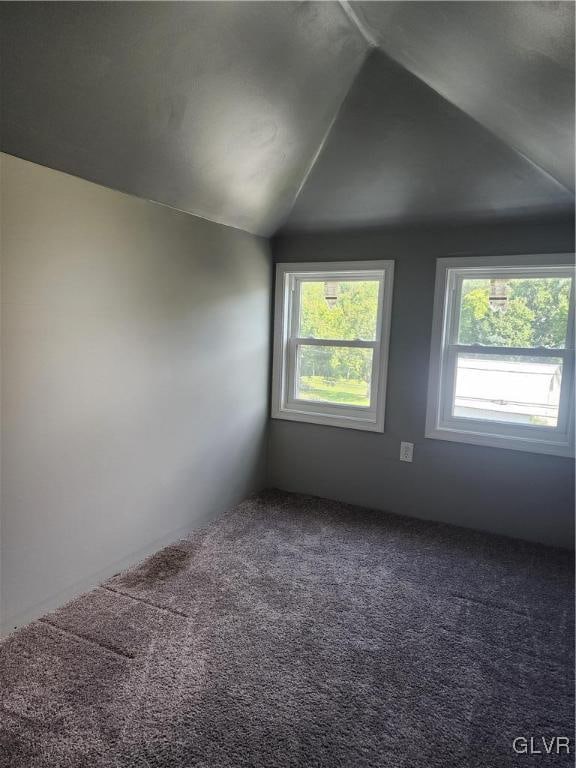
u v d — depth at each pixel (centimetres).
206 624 202
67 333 202
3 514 184
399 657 187
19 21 138
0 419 180
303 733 151
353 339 337
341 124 239
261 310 337
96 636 192
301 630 201
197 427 286
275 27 170
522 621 211
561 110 158
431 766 141
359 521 311
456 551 274
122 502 238
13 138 171
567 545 281
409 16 153
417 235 304
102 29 150
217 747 145
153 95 182
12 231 178
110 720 153
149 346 246
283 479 362
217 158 232
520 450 288
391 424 322
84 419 214
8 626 190
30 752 141
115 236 221
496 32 132
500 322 295
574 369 276
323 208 304
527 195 257
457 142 233
